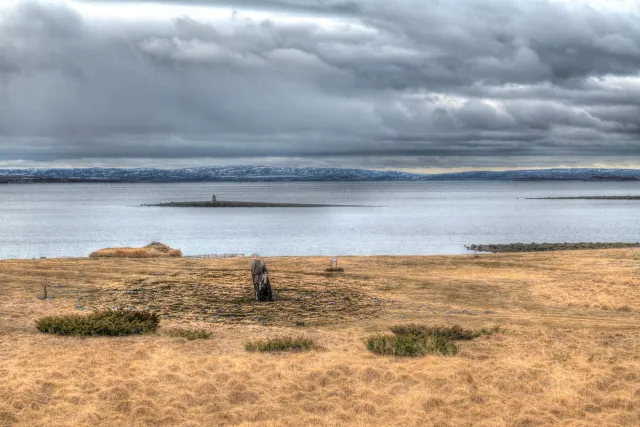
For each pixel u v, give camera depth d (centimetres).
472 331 1895
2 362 1378
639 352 1596
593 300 2667
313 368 1366
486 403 1178
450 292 2941
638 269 3641
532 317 2308
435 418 1097
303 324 2166
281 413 1117
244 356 1499
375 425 1066
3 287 2778
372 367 1363
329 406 1148
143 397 1160
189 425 1051
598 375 1344
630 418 1102
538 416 1111
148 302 2548
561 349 1628
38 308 2264
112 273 3325
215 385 1248
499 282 3228
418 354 1543
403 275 3478
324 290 2936
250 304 2561
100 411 1095
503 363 1452
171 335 1802
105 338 1727
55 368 1326
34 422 1034
